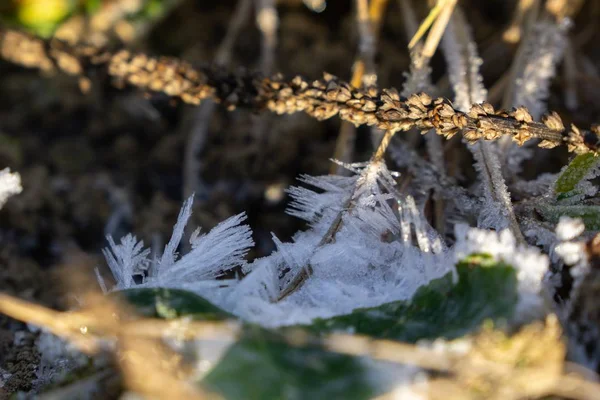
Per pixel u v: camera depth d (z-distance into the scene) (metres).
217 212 0.42
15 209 0.42
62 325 0.30
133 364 0.29
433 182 0.35
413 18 0.41
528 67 0.38
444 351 0.29
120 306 0.30
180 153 0.45
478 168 0.34
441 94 0.39
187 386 0.29
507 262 0.29
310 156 0.43
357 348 0.29
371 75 0.37
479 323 0.29
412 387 0.28
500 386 0.28
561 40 0.38
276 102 0.35
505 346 0.28
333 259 0.32
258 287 0.31
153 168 0.44
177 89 0.36
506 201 0.33
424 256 0.31
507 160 0.35
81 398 0.30
